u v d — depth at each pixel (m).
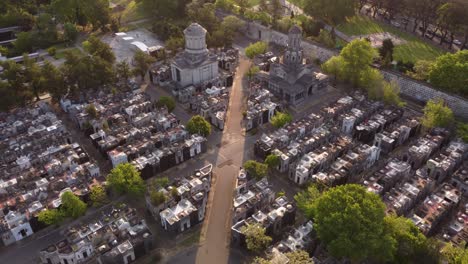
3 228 154.88
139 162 187.25
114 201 177.25
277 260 135.38
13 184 174.75
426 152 193.50
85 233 152.62
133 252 147.75
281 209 161.62
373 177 178.75
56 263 148.38
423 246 140.88
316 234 151.25
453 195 170.25
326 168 187.25
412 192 170.38
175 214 159.50
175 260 150.88
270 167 188.00
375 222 136.25
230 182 186.62
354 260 137.12
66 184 177.00
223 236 160.75
